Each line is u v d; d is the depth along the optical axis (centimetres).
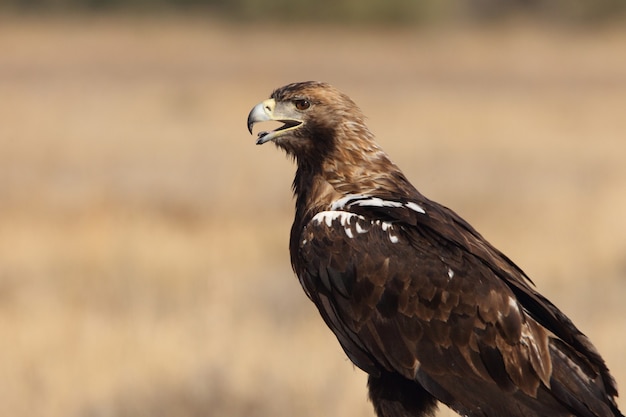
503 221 1883
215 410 1041
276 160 2667
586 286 1505
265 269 1570
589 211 1938
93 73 4488
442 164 2628
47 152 2709
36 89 3962
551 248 1684
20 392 1084
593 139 3072
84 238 1684
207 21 6881
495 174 2478
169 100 3666
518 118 3450
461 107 3672
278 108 821
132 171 2478
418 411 766
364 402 1035
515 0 7944
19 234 1731
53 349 1180
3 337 1212
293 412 1030
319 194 809
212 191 2211
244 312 1350
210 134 3097
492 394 733
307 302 1414
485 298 733
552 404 725
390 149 2858
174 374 1105
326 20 6894
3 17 6631
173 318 1295
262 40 6009
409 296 746
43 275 1533
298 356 1149
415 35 6500
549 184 2320
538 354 725
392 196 791
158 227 1772
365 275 757
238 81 4328
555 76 4747
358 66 4969
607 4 7188
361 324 760
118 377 1108
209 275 1498
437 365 741
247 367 1112
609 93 4212
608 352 1180
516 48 5781
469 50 5678
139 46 5481
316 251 775
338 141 810
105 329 1235
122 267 1551
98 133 3050
